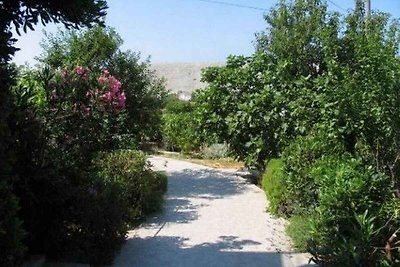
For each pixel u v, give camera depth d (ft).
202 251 21.57
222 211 30.04
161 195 32.63
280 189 27.99
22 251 12.80
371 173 18.24
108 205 19.66
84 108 20.57
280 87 37.40
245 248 22.11
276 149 37.22
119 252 20.90
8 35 12.59
